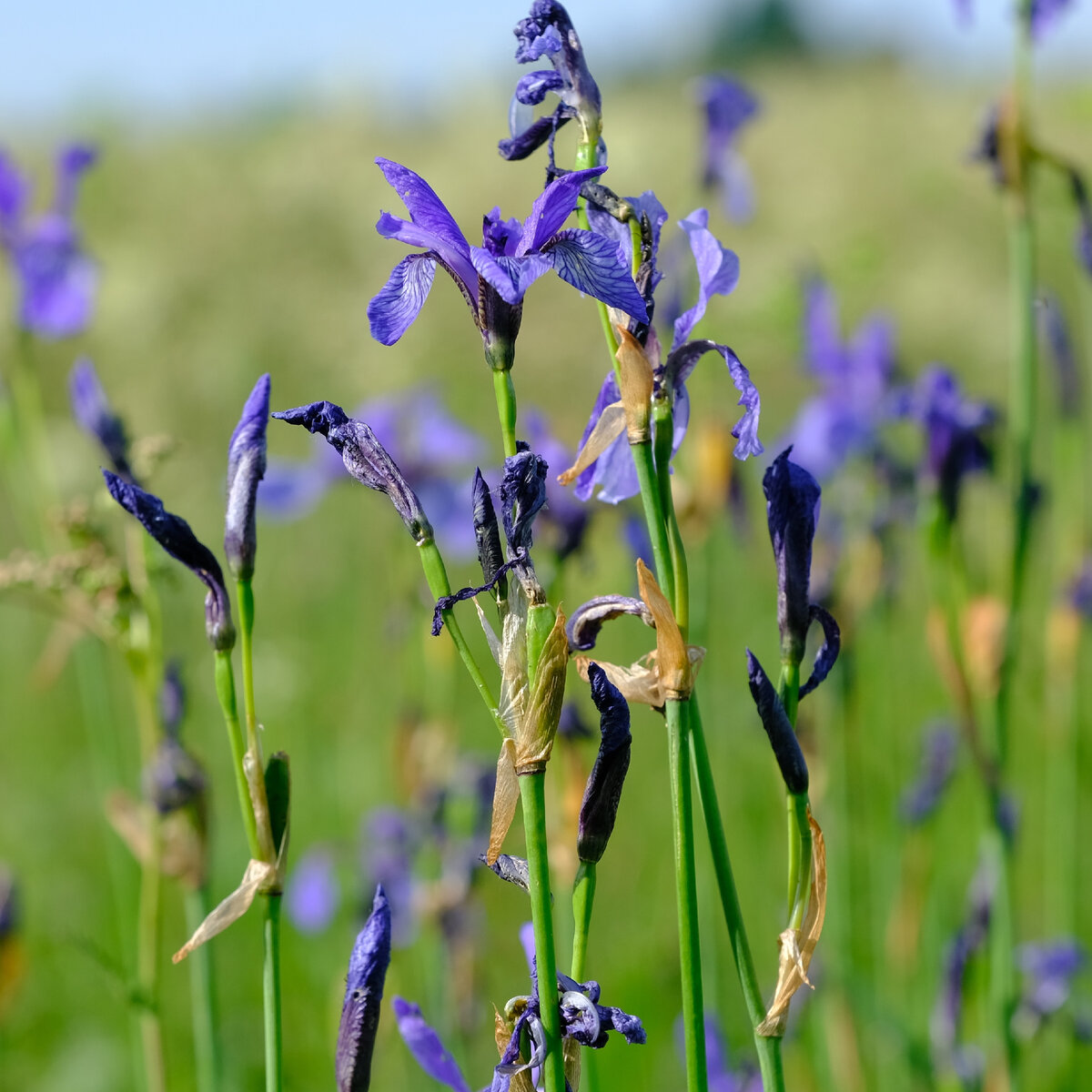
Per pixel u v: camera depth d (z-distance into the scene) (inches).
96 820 107.0
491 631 49.4
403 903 77.4
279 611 127.3
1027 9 61.0
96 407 59.0
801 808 50.3
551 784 58.6
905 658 102.0
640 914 88.4
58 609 59.9
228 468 50.9
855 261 97.4
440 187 266.7
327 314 209.8
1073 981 74.0
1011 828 61.7
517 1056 49.6
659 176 193.0
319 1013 86.2
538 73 50.6
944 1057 65.2
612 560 76.5
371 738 108.7
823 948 71.9
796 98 350.9
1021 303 61.4
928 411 61.6
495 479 88.2
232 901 50.9
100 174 286.2
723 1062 58.0
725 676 96.3
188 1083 82.0
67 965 89.0
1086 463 111.5
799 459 81.2
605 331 50.8
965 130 277.6
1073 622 76.9
